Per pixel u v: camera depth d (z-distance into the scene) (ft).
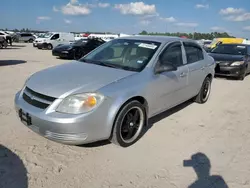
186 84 15.07
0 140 11.18
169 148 11.36
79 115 9.14
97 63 13.01
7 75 26.66
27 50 70.08
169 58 13.57
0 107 15.47
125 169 9.57
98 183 8.66
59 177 8.84
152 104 12.16
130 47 13.58
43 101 9.64
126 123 11.00
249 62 32.01
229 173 9.63
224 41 63.26
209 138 12.65
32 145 10.91
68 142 9.38
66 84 10.04
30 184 8.36
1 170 8.98
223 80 29.84
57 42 77.36
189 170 9.71
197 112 16.65
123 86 10.43
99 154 10.50
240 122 15.16
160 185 8.74
